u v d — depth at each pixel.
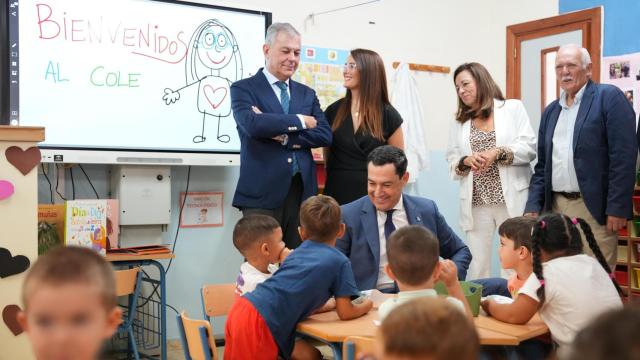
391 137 3.36
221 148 4.02
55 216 3.47
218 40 4.01
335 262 2.19
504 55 5.25
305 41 4.51
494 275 5.02
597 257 2.40
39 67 3.52
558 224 2.14
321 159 4.38
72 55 3.60
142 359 3.73
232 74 4.05
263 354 2.14
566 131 3.30
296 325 2.16
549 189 3.38
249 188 3.18
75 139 3.61
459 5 5.25
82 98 3.62
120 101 3.73
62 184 3.74
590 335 0.71
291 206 3.26
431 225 2.63
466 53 5.29
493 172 3.58
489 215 3.62
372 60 3.31
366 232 2.55
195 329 2.14
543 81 4.95
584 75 3.24
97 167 3.86
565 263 2.10
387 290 2.53
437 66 5.13
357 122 3.31
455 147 3.77
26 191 2.44
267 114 3.08
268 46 3.26
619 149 3.11
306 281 2.15
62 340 1.06
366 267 2.54
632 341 0.68
